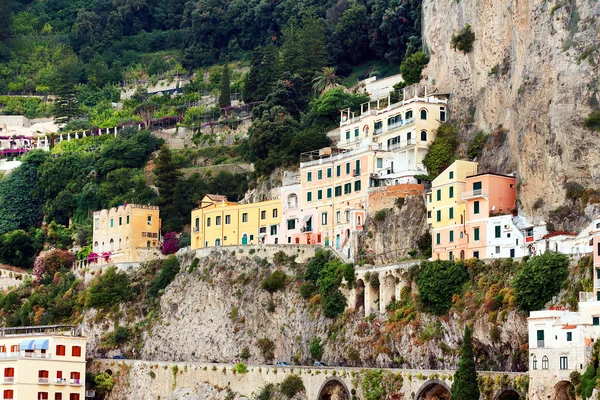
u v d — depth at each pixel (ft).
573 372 624.18
